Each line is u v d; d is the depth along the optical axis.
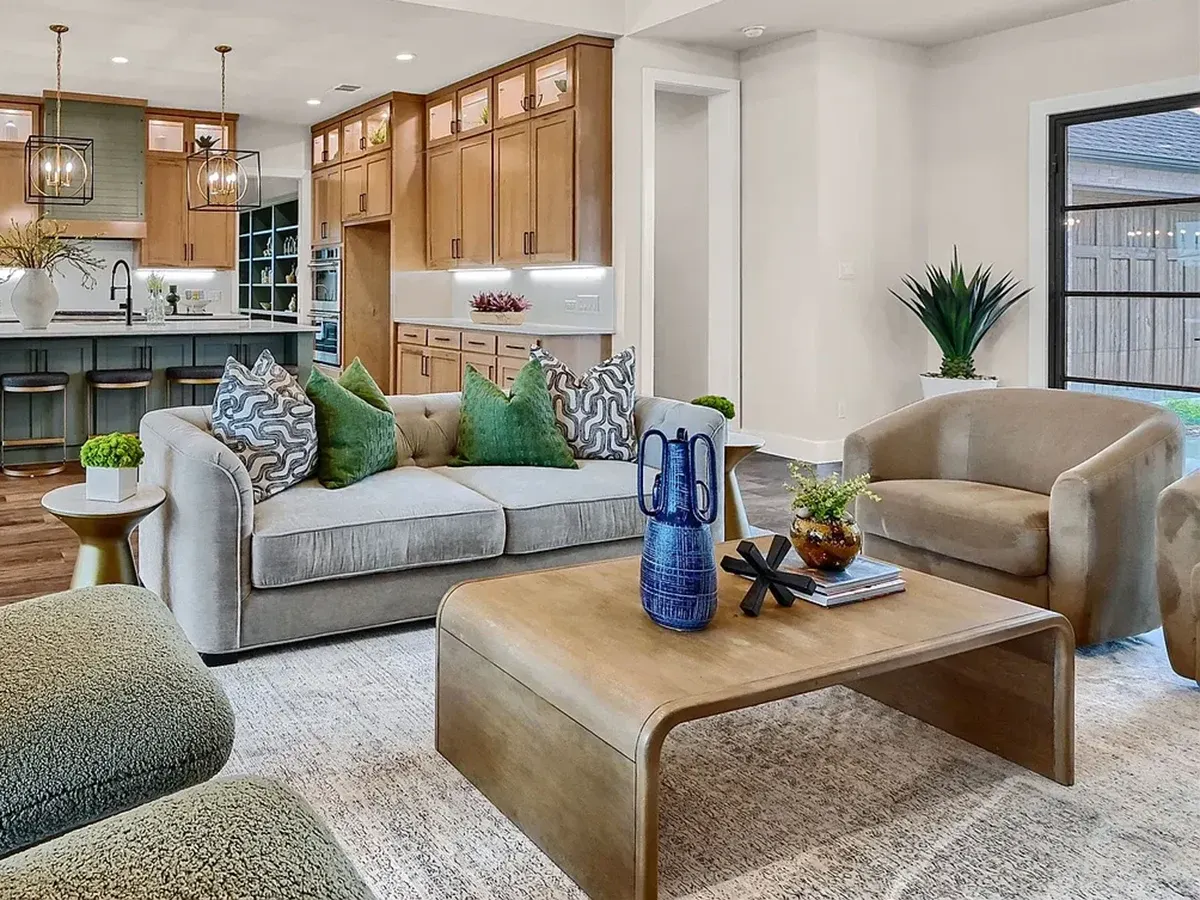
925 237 6.98
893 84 6.71
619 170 6.71
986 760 2.45
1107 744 2.52
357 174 9.11
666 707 1.76
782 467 6.45
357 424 3.55
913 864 1.98
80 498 3.04
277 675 2.96
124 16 6.02
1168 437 3.22
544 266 7.17
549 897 1.88
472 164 7.86
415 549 3.22
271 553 3.00
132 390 6.57
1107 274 5.99
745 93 6.98
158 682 1.32
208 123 9.37
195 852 0.87
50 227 8.20
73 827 1.18
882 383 6.89
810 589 2.33
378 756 2.45
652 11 6.30
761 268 6.97
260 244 11.66
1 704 1.22
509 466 3.90
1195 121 5.47
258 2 5.76
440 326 7.94
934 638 2.12
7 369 6.17
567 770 1.95
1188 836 2.08
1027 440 3.64
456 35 6.53
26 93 8.34
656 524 2.18
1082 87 5.93
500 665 2.16
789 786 2.31
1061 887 1.90
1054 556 3.09
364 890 0.91
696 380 7.56
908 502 3.50
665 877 1.93
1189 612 2.82
